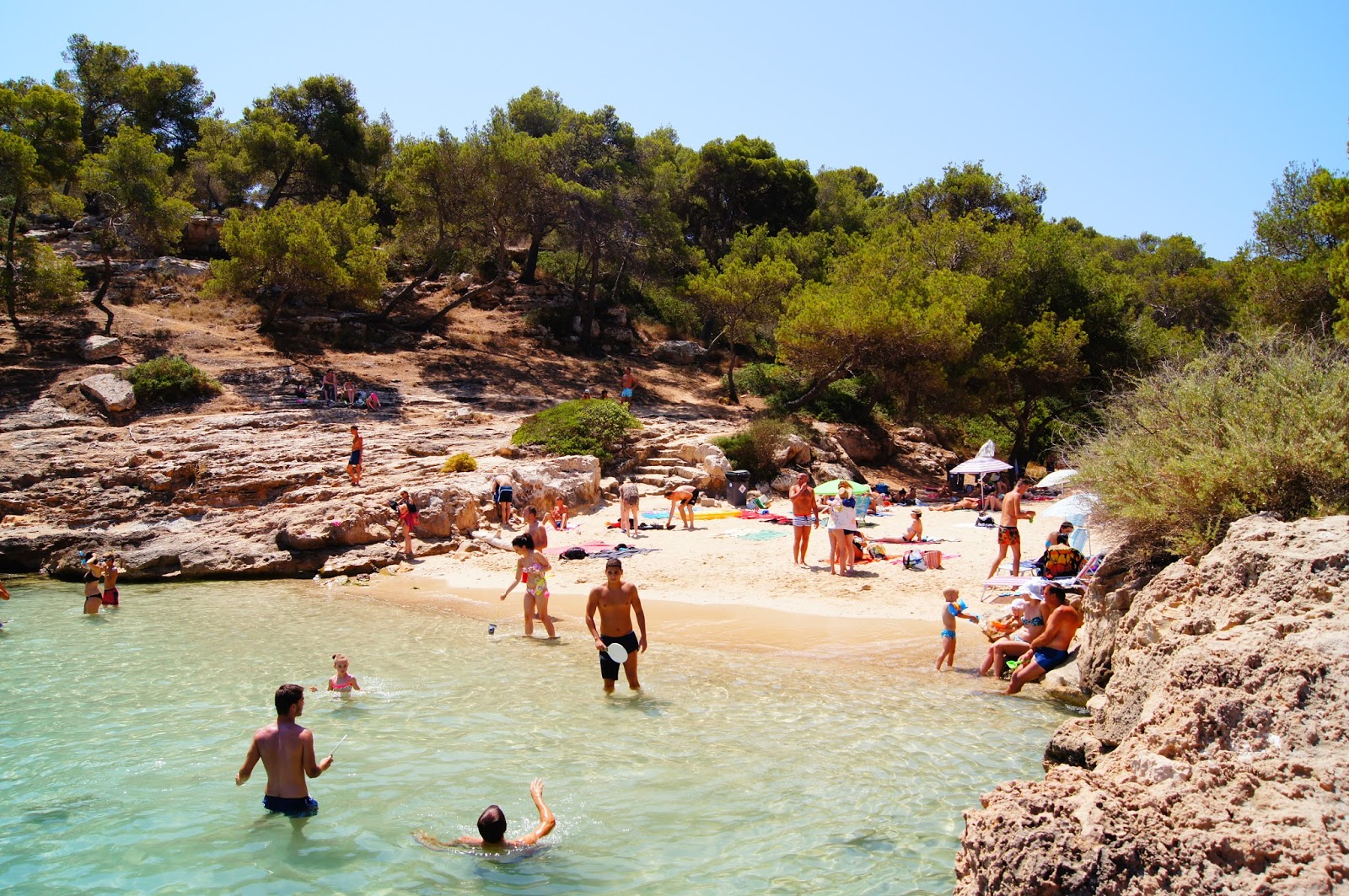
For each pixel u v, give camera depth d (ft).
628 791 25.38
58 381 100.89
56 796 25.17
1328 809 15.44
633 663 35.29
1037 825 15.46
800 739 29.58
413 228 137.18
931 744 29.12
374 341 133.28
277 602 55.77
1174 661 21.29
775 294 129.29
